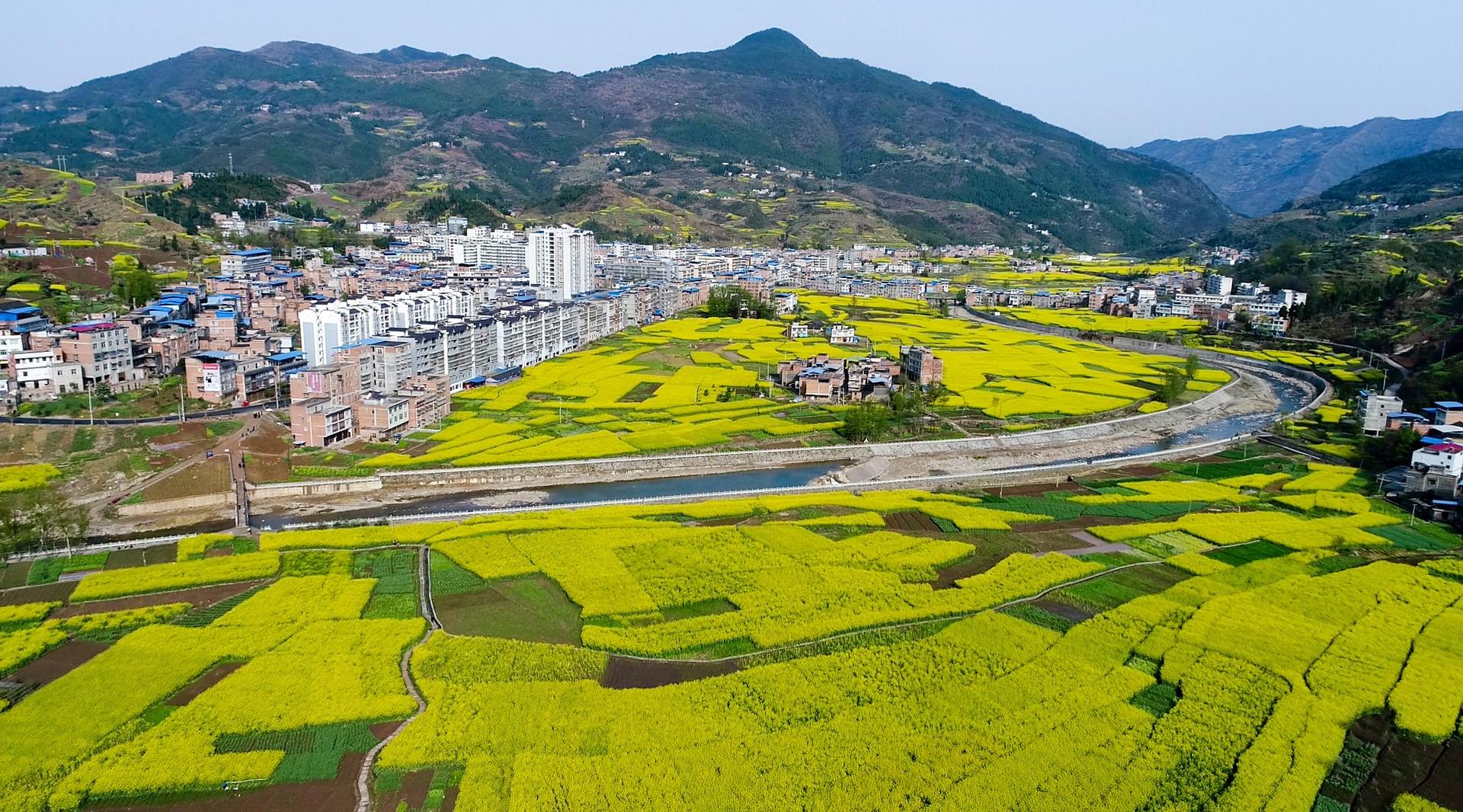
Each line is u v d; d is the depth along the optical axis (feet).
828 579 436.35
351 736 301.84
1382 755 306.96
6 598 399.65
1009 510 558.97
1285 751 301.63
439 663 347.15
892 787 279.49
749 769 286.25
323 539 471.62
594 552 459.32
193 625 374.02
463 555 453.99
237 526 495.82
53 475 543.80
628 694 328.49
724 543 479.00
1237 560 479.41
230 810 266.98
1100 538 511.40
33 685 329.31
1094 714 323.57
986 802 273.54
